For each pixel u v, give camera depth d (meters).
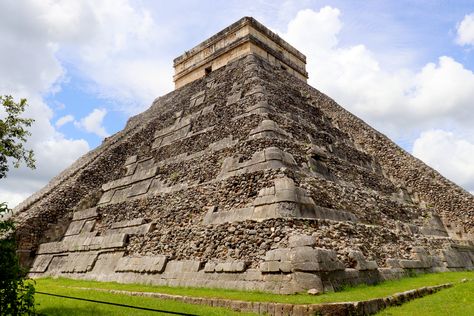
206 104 20.77
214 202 13.30
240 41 24.06
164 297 9.64
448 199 19.45
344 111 24.80
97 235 16.72
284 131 15.59
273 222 10.68
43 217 18.48
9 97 11.06
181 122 20.64
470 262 16.47
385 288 9.82
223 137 16.45
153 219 15.15
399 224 15.50
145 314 7.45
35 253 17.86
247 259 10.59
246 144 14.41
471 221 18.38
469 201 18.91
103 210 17.92
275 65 25.03
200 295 9.37
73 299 9.46
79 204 19.47
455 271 14.80
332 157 16.72
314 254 9.38
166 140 20.30
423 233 16.42
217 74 23.73
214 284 10.69
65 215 19.03
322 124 20.28
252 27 24.33
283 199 11.26
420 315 7.29
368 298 8.08
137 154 21.05
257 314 7.61
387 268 11.68
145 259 13.42
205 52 26.56
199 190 14.30
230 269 10.62
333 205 12.85
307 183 12.62
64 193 19.70
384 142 22.50
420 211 18.39
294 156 14.18
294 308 7.38
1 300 6.00
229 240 11.41
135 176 18.81
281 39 26.59
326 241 10.39
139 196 17.27
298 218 10.80
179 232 13.17
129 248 14.56
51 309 8.02
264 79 20.16
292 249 9.71
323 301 7.70
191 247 12.35
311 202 11.84
